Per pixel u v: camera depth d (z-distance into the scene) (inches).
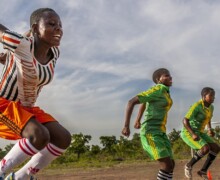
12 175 143.3
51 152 148.7
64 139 148.8
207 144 300.2
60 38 149.4
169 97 242.7
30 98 151.9
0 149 394.9
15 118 141.3
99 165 646.5
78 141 1030.4
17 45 140.3
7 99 148.7
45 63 151.3
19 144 140.2
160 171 232.1
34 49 146.9
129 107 233.0
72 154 1034.7
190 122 306.8
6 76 148.2
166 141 238.2
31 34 150.3
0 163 143.0
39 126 139.3
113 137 1037.2
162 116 237.1
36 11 149.7
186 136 313.1
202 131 310.2
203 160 577.3
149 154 235.1
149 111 237.3
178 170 443.2
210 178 307.3
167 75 245.1
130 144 1004.6
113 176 401.7
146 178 369.4
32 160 150.2
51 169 615.8
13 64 147.0
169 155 232.2
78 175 443.2
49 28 146.3
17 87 147.9
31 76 146.3
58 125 150.7
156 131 235.5
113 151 1016.9
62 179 400.5
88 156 1018.1
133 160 772.6
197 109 305.6
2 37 140.9
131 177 382.9
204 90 308.8
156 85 242.5
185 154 810.2
